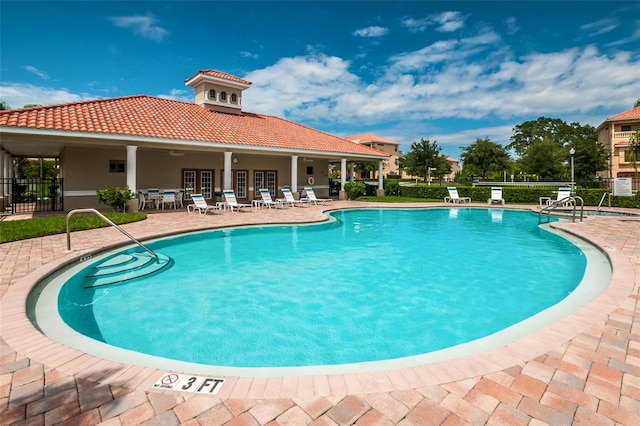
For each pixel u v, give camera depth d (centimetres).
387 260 948
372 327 533
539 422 252
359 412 263
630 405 271
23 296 519
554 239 1212
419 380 303
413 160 4425
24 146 1692
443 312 593
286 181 2611
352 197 2495
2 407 267
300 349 462
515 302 641
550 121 7225
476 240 1227
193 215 1556
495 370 319
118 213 1425
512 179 4038
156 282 741
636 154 2105
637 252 825
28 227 1058
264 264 898
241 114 2553
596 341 375
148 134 1536
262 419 254
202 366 354
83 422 251
